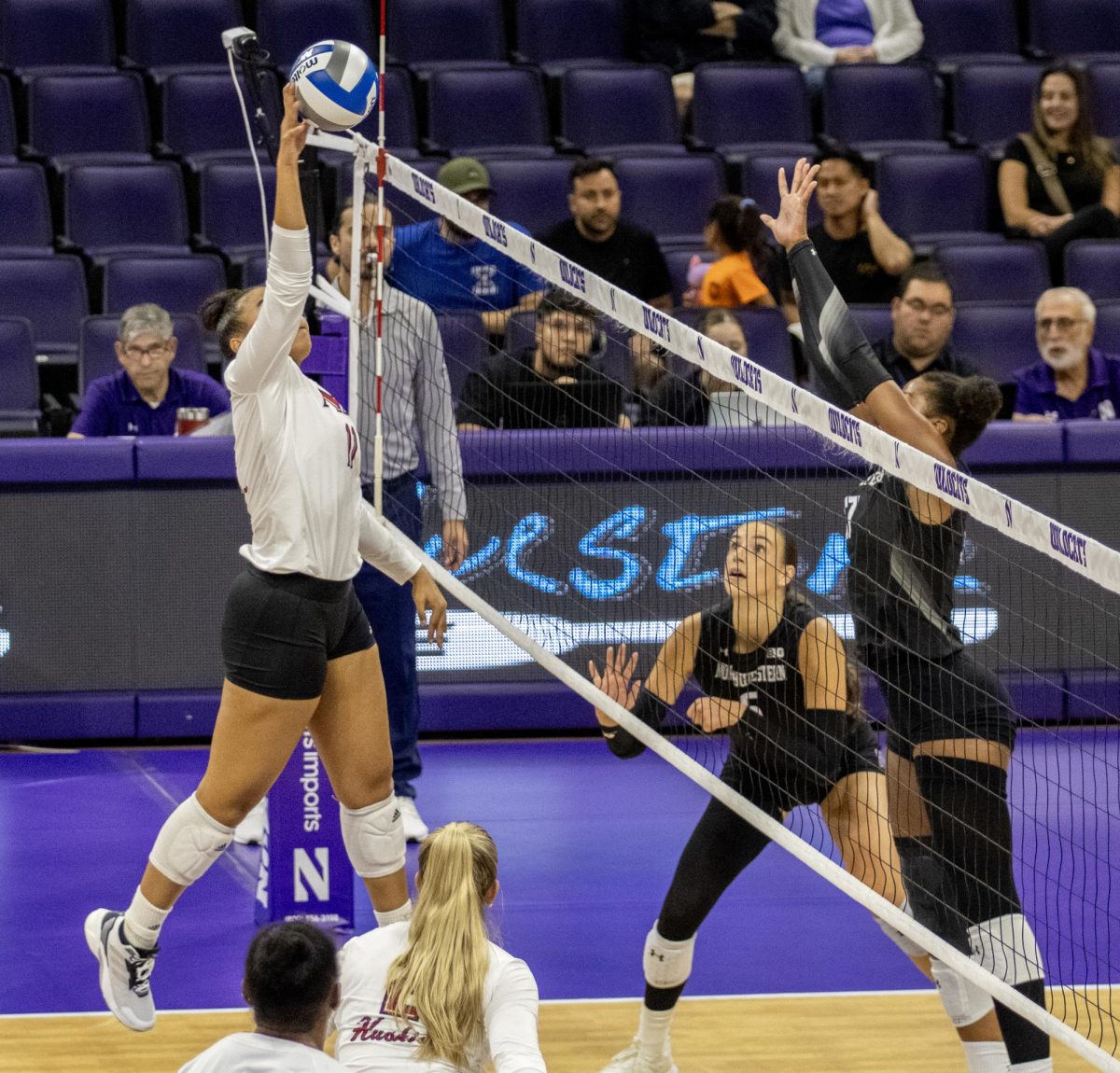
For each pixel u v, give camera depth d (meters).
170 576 19.19
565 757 19.48
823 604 17.77
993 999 10.12
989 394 10.84
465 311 18.84
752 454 18.06
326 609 10.22
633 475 18.20
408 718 15.88
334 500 10.13
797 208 10.73
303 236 9.73
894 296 23.45
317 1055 7.45
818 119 29.22
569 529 18.42
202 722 19.31
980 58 30.61
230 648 10.22
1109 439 19.48
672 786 18.33
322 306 14.27
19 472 18.81
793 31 30.22
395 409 14.73
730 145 27.98
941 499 9.80
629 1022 12.05
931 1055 11.43
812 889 15.30
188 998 12.39
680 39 29.75
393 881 10.94
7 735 19.22
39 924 13.97
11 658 19.12
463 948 8.33
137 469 18.94
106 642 19.22
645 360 18.14
